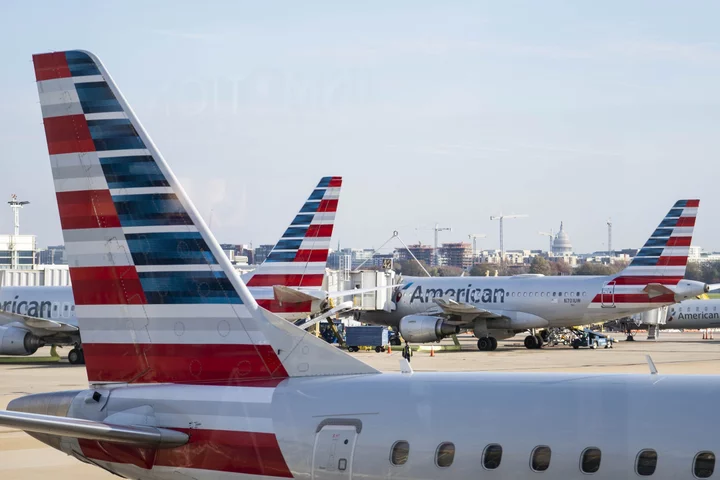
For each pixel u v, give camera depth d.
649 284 90.88
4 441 34.16
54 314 79.44
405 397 16.28
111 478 27.58
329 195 65.25
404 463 15.35
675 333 174.50
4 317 78.88
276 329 18.47
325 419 16.61
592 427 14.11
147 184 19.36
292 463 16.61
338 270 99.44
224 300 18.81
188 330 19.00
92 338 19.64
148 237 19.34
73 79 19.75
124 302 19.45
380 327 93.31
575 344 105.00
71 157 19.80
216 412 17.83
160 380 19.12
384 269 101.75
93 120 19.64
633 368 69.75
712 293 186.12
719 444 13.01
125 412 18.53
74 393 19.61
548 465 14.09
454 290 99.50
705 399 13.86
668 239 91.38
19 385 57.25
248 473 17.08
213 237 19.05
